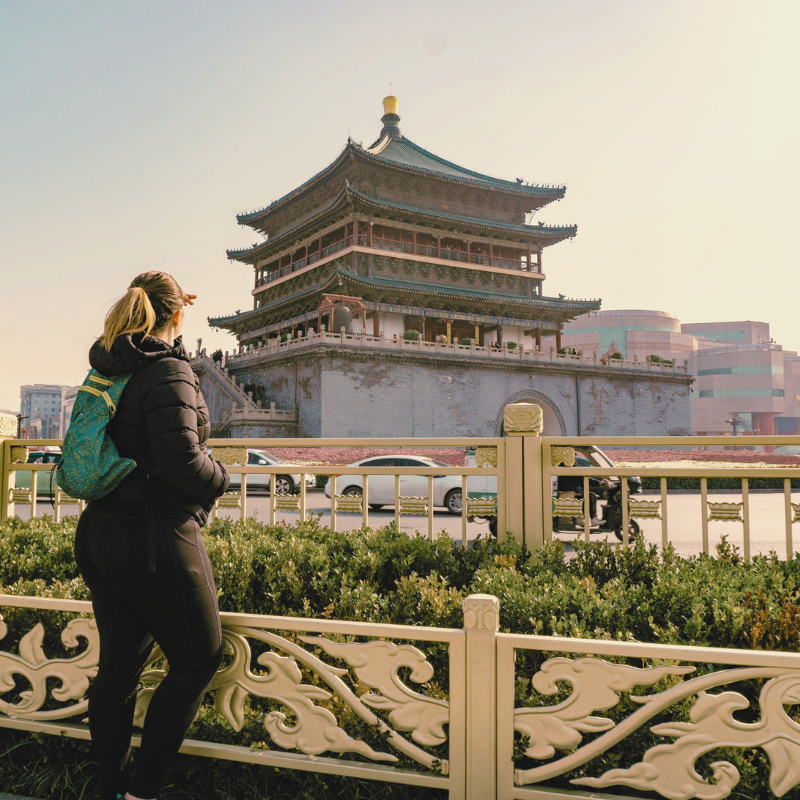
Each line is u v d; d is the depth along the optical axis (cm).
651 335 11969
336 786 263
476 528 1430
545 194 5459
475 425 4769
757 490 2853
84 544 236
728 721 206
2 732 312
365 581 358
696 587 322
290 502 512
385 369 4444
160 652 275
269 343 4725
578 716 216
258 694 254
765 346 13338
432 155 5912
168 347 238
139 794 227
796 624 272
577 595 314
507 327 5581
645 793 234
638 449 4975
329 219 5012
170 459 218
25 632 335
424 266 5097
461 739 226
